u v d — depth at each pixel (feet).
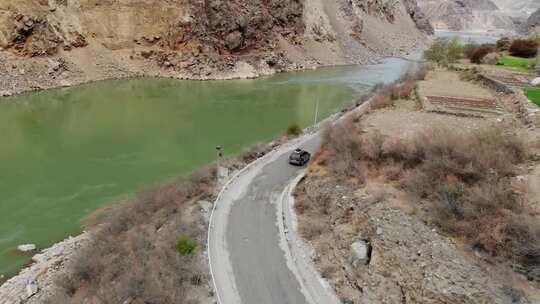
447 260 40.45
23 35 184.55
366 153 65.62
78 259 60.39
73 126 137.59
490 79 108.68
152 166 105.60
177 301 49.08
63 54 200.13
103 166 105.70
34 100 167.02
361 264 49.03
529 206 41.78
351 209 57.06
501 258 38.19
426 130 70.85
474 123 77.05
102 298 50.67
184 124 141.59
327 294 48.96
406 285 42.52
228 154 112.16
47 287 57.72
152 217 72.33
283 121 145.79
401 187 55.36
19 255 67.72
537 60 134.51
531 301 33.99
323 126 116.98
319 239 58.90
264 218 68.33
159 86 200.75
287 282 52.03
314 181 71.77
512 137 57.88
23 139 124.88
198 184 83.20
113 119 146.00
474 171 48.70
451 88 109.09
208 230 64.34
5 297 56.49
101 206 84.64
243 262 55.98
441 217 45.06
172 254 58.13
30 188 92.84
